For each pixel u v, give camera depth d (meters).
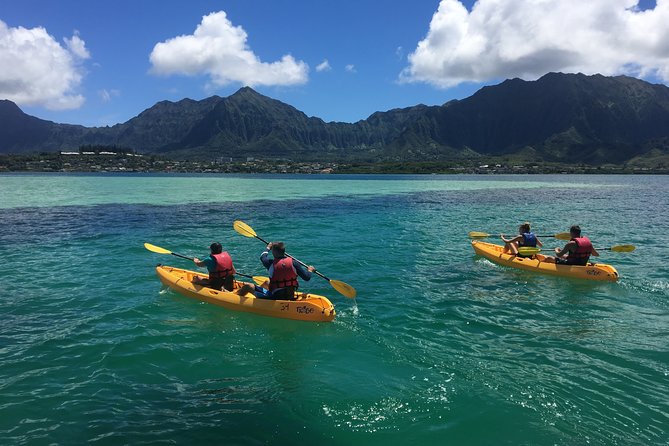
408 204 34.91
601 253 14.93
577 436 4.68
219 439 4.60
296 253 14.74
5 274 11.44
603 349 6.93
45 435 4.62
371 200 39.00
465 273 12.04
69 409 5.13
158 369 6.22
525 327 7.96
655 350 6.89
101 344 7.02
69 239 16.89
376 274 11.93
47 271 11.80
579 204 35.16
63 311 8.60
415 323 8.16
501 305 9.23
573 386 5.74
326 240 17.45
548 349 6.95
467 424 4.91
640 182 86.88
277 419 5.00
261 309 8.49
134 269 12.09
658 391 5.60
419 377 6.03
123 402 5.32
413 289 10.45
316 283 10.97
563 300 9.58
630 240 17.78
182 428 4.79
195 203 34.09
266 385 5.80
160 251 10.37
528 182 84.25
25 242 16.16
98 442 4.51
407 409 5.22
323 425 4.89
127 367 6.25
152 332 7.58
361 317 8.48
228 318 8.35
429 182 81.38
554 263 12.00
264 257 9.09
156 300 9.34
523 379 5.95
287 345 7.14
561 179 103.81
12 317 8.23
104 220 22.75
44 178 84.56
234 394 5.55
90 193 43.34
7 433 4.64
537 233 19.86
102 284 10.55
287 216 25.84
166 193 45.09
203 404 5.30
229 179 90.75
